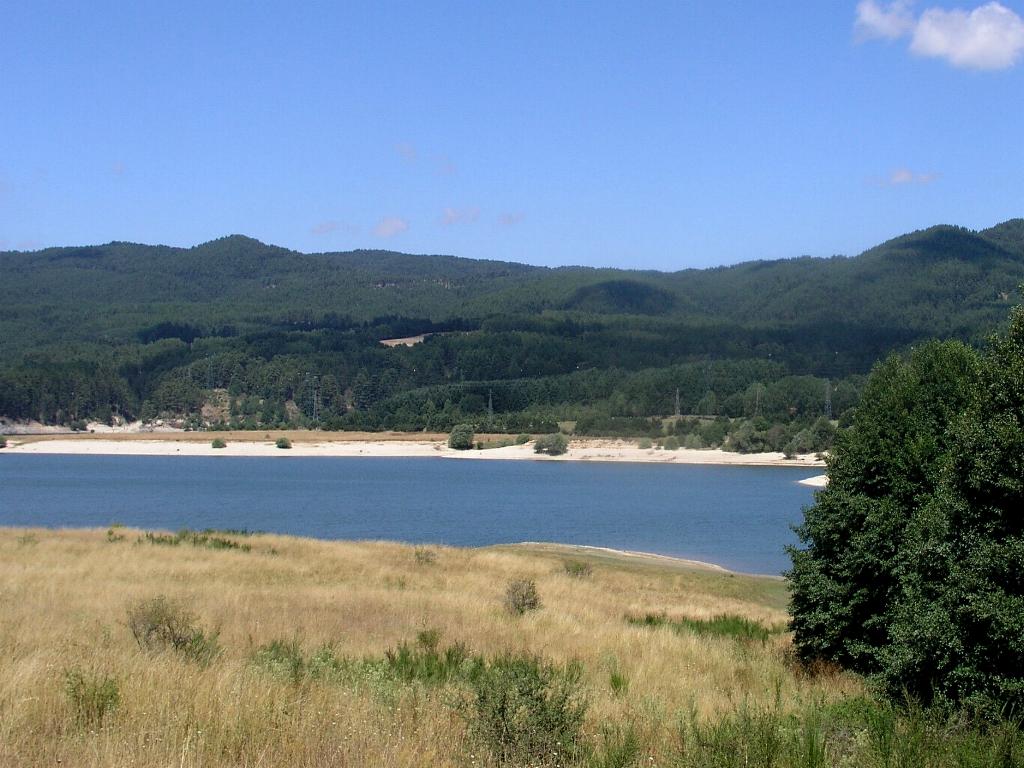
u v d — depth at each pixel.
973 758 7.57
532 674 8.23
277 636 14.01
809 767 7.18
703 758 7.24
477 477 118.62
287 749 6.77
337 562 30.34
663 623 20.17
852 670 14.84
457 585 26.42
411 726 7.64
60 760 6.23
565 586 28.41
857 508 14.83
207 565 26.23
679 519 69.62
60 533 35.78
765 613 26.58
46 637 11.74
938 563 11.18
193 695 7.95
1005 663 10.27
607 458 147.50
